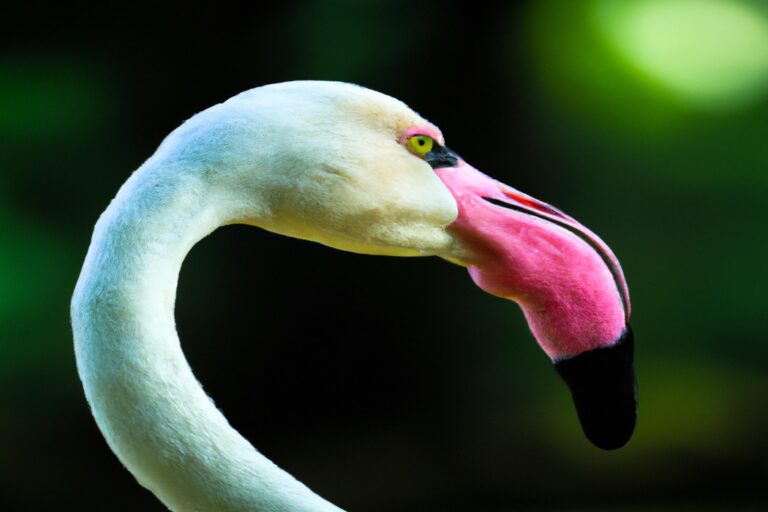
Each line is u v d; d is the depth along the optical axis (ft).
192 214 6.83
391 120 7.59
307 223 7.29
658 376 41.57
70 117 38.40
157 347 6.59
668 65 42.27
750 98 42.09
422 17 40.32
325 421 41.39
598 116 41.78
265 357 40.81
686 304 42.27
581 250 7.90
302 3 40.24
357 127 7.44
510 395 40.75
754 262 42.19
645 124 41.98
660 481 38.83
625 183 42.22
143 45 39.63
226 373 40.55
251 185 7.06
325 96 7.41
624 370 7.90
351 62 40.32
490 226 7.88
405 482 39.91
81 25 39.04
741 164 42.11
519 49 41.19
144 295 6.62
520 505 38.86
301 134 7.21
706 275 42.32
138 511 36.55
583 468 38.88
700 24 42.75
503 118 41.32
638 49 42.04
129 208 6.79
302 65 40.24
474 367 41.32
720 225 42.34
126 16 39.34
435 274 41.42
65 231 37.63
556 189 42.01
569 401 39.83
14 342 36.24
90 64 39.27
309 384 41.24
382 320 41.45
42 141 37.96
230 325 40.34
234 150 7.02
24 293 36.32
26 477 36.27
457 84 40.75
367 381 41.55
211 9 39.78
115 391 6.52
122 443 6.56
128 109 39.45
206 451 6.56
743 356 41.96
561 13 41.81
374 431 41.39
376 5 40.16
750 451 39.55
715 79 42.34
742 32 42.86
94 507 36.50
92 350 6.59
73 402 36.65
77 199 38.01
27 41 38.83
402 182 7.55
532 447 39.65
